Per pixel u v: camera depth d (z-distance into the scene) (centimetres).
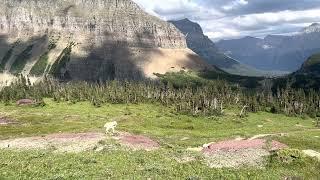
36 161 4434
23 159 4647
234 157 4612
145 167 4028
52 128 11100
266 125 15312
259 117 18912
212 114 18362
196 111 18275
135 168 4044
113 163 4306
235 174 3841
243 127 14288
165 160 4559
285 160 4331
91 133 6944
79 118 15912
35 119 15350
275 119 18675
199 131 11838
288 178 3803
